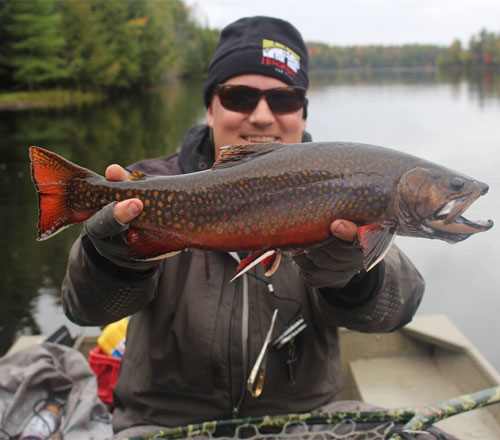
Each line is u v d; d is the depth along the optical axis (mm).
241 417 645
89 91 11242
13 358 871
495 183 2570
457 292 1615
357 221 502
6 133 5438
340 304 600
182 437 593
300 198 502
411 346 1031
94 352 937
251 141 756
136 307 616
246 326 640
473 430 797
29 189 3037
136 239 525
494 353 1297
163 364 647
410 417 603
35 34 10242
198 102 9297
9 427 758
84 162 3727
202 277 658
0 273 1858
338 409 659
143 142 4719
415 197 493
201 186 517
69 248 2111
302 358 658
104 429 781
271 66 745
